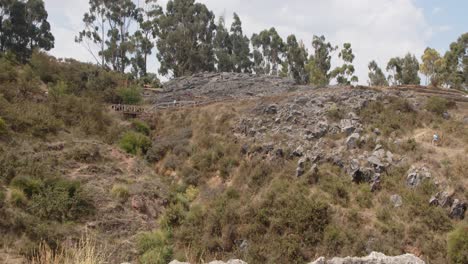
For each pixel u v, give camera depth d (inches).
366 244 797.2
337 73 2282.2
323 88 1507.1
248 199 1014.4
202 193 1136.8
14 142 1041.5
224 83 1953.7
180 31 2578.7
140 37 2669.8
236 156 1206.3
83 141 1208.8
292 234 848.3
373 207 890.7
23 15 2341.3
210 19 2743.6
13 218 775.1
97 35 2608.3
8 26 2272.4
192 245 900.6
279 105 1348.4
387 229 818.2
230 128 1341.0
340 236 815.7
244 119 1348.4
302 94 1405.0
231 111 1440.7
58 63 1962.4
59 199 879.1
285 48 2876.5
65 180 957.2
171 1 2689.5
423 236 787.4
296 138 1153.4
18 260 685.9
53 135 1179.3
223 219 939.3
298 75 2603.3
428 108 1176.8
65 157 1088.2
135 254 832.3
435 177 903.7
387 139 1063.0
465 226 780.6
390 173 954.1
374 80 2496.3
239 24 2918.3
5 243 722.8
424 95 1280.8
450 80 2196.1
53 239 764.0
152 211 1014.4
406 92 1300.4
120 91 1782.7
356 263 259.3
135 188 1064.8
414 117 1146.7
